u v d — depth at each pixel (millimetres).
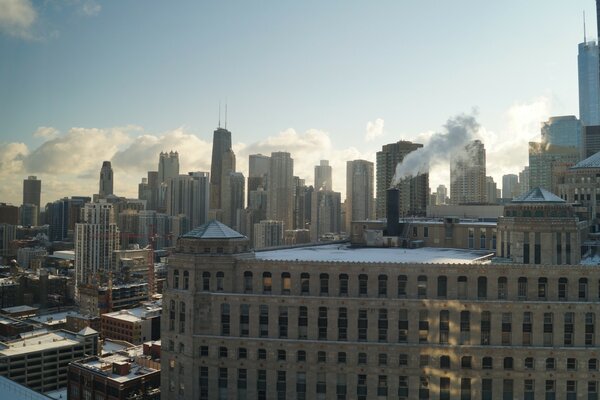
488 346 87500
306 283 92062
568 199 140750
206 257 93125
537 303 87125
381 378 89625
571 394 86750
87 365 148500
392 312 89625
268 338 91312
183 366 93375
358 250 123938
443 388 88500
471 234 125938
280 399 90938
